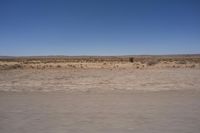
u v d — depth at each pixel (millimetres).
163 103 8953
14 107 8531
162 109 8000
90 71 30828
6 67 39969
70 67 42000
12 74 26188
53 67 41969
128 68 37625
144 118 6938
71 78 21203
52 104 8969
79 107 8406
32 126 6320
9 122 6695
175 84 15641
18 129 6098
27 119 6973
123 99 9836
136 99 9820
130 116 7160
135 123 6473
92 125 6336
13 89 13688
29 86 15195
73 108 8266
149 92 11859
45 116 7273
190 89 12938
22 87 14656
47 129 6066
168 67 38688
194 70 29875
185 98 9961
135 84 15969
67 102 9305
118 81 18109
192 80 18125
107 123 6496
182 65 44250
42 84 16438
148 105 8617
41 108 8328
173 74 24094
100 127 6164
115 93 11602
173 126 6195
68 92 12133
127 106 8484
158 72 27297
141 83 16531
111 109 8047
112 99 9852
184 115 7234
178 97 10219
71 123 6535
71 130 5969
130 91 12359
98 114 7426
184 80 18188
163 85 15164
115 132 5789
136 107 8320
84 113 7566
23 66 44125
